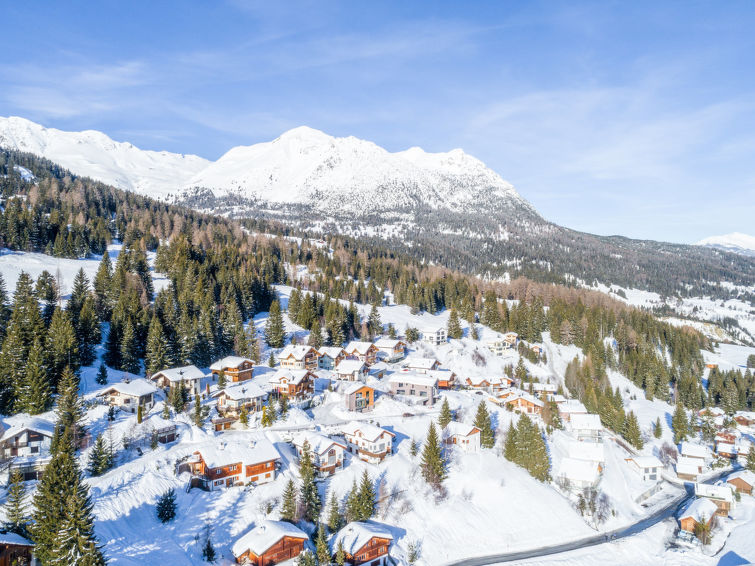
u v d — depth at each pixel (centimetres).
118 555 5978
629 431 12888
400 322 19875
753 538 8769
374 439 8988
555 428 12488
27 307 10738
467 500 8688
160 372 10944
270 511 7262
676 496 10775
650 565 7925
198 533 6712
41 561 5216
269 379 11900
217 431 9350
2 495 6488
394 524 7775
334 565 6366
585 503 9444
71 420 7869
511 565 7469
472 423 11238
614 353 19212
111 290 14375
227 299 15825
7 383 8700
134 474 7469
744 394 16925
